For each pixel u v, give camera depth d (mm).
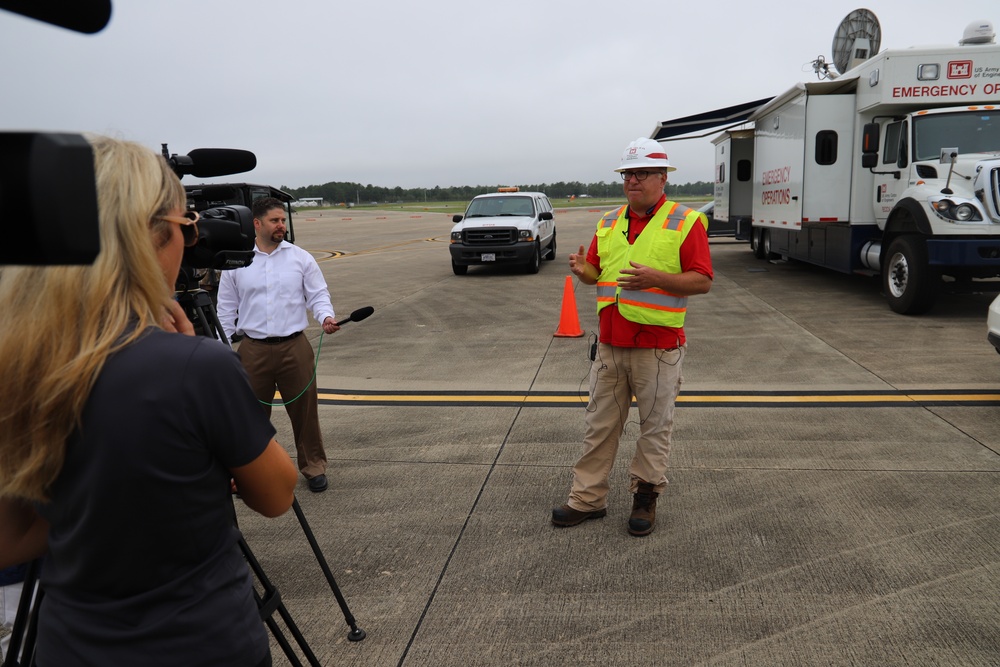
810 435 5137
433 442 5250
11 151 739
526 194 17500
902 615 3002
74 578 1260
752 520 3889
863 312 9820
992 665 2686
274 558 3625
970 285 9367
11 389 1142
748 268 15656
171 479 1218
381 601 3219
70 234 771
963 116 9297
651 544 3666
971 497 4070
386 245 27781
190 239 1447
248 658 1365
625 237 3678
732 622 2996
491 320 10148
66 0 778
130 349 1205
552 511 4070
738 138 17469
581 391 6473
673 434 5238
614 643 2883
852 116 10617
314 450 4461
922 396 5969
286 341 4328
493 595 3244
